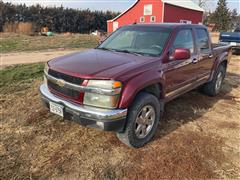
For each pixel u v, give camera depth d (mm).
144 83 2881
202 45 4477
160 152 3076
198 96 5371
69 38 18094
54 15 31625
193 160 2932
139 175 2646
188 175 2672
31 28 25344
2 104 4359
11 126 3566
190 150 3143
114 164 2811
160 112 3518
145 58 3242
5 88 5305
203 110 4516
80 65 2959
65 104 2826
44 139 3256
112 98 2621
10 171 2613
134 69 2863
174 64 3531
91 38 18859
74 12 33219
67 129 3541
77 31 33938
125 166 2783
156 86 3266
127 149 3115
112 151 3062
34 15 30266
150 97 3064
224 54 5387
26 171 2627
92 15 34719
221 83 5641
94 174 2637
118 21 30953
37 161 2797
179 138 3438
